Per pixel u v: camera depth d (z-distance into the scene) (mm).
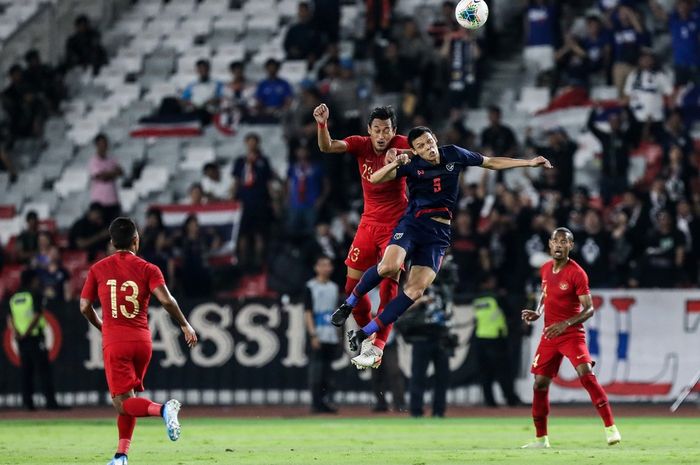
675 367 66438
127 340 34094
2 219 89000
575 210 71062
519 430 52562
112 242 34781
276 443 46375
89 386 69562
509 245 71250
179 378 69000
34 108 95125
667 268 70062
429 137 37344
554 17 90312
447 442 46281
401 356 67562
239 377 68750
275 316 68750
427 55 86562
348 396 67625
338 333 67438
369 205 39156
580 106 85625
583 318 41719
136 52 101250
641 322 66688
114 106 96875
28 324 67250
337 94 82875
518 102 89062
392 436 49688
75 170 92500
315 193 79125
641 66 83438
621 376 66562
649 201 71750
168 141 91938
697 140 83000
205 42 101875
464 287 70750
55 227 85938
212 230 78938
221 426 56438
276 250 77375
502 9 97562
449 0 93375
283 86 90750
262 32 101250
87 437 50344
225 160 89938
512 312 66875
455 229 72188
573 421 57969
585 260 69500
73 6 103750
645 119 82312
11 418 62875
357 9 98625
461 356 67500
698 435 49156
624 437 48094
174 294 70250
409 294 37156
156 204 85750
